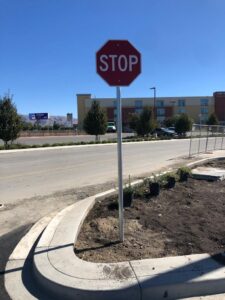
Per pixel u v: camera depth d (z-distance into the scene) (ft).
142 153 72.08
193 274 13.14
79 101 332.80
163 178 29.50
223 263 14.03
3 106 85.35
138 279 12.81
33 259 15.05
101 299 12.23
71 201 27.61
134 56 16.33
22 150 79.25
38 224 21.15
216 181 33.86
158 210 22.98
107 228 19.25
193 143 109.60
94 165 51.24
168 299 12.53
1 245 17.87
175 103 341.21
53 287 12.82
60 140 138.62
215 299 12.46
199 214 22.21
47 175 41.50
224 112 337.52
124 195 23.66
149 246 16.67
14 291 13.24
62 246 15.97
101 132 124.88
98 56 16.11
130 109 337.31
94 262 14.69
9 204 26.68
